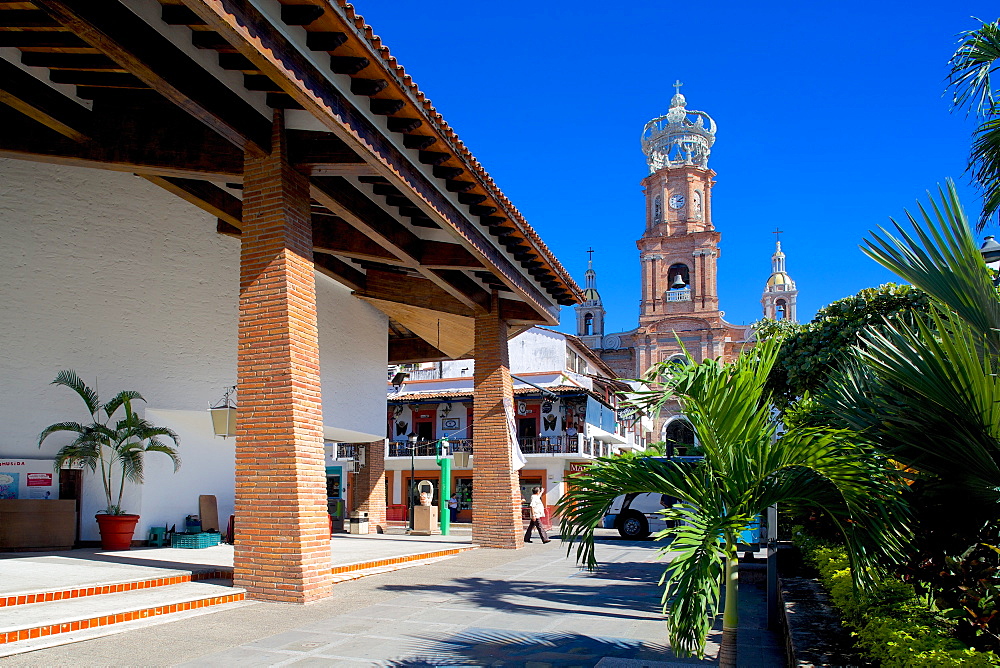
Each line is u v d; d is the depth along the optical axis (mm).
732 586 4719
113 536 13633
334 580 11375
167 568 10625
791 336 11398
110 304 14312
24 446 13320
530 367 43719
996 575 4355
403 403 40375
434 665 6352
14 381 13273
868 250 4660
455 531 26766
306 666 6262
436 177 11914
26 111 9805
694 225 65562
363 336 19672
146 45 7969
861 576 4301
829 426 4949
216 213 14141
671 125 66750
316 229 14547
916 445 4203
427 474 39156
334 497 33094
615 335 68125
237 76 9289
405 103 9688
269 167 9883
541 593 10578
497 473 17766
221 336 15766
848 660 4547
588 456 37031
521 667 6293
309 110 8633
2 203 13359
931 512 4426
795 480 4438
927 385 4070
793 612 6254
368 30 8445
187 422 15844
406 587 10938
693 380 4566
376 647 6965
